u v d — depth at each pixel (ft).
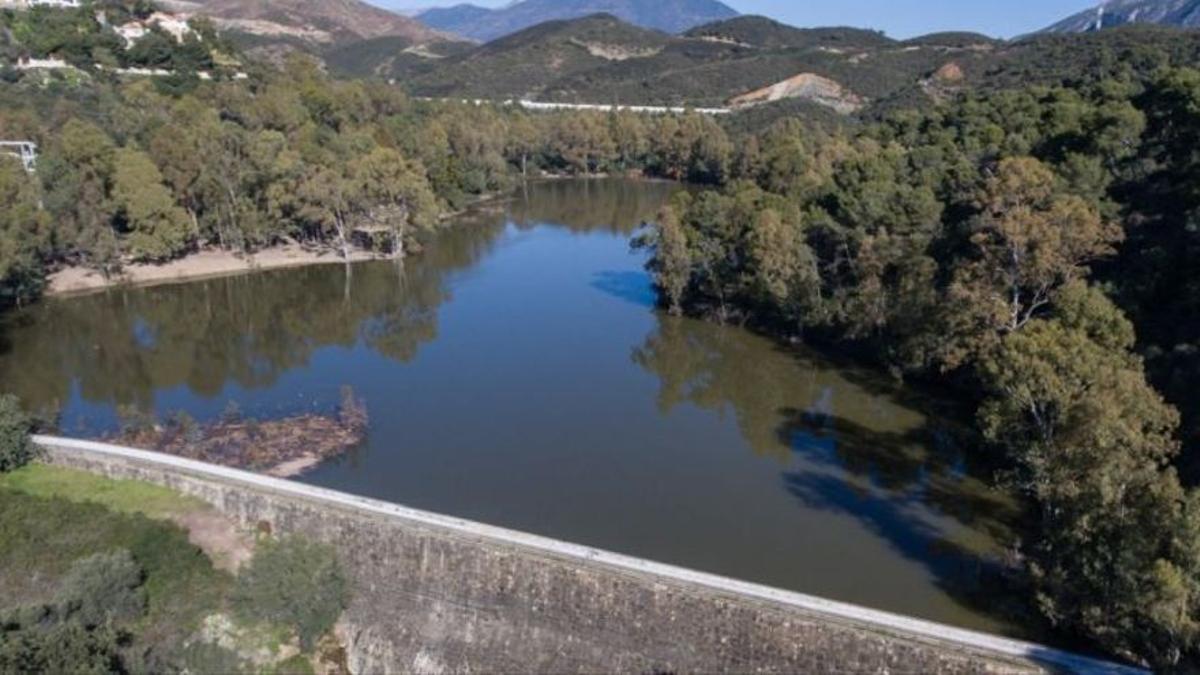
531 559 154.40
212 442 232.32
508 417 252.83
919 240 282.97
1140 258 230.89
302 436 237.45
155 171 388.16
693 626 144.36
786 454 230.27
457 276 411.34
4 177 339.16
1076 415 150.61
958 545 184.14
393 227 437.17
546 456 227.81
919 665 131.44
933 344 256.73
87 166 378.32
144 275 385.70
